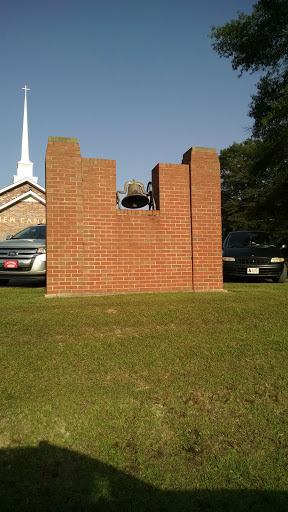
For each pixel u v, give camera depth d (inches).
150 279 282.7
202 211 295.1
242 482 90.8
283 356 147.9
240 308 214.1
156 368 135.0
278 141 800.9
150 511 82.4
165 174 289.1
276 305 226.1
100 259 272.2
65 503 83.3
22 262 365.4
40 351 145.9
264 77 872.3
